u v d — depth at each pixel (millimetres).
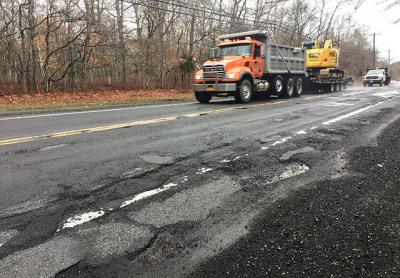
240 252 2557
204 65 13641
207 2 26734
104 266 2350
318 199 3570
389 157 5188
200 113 10047
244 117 9164
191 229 2887
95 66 25672
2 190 3607
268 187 3887
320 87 21312
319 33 40500
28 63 20125
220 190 3750
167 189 3736
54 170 4293
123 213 3141
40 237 2693
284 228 2938
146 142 5930
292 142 6086
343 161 4949
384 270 2365
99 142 5898
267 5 31172
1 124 8031
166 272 2305
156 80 26797
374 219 3127
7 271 2264
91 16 20344
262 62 14812
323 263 2430
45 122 8305
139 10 24250
